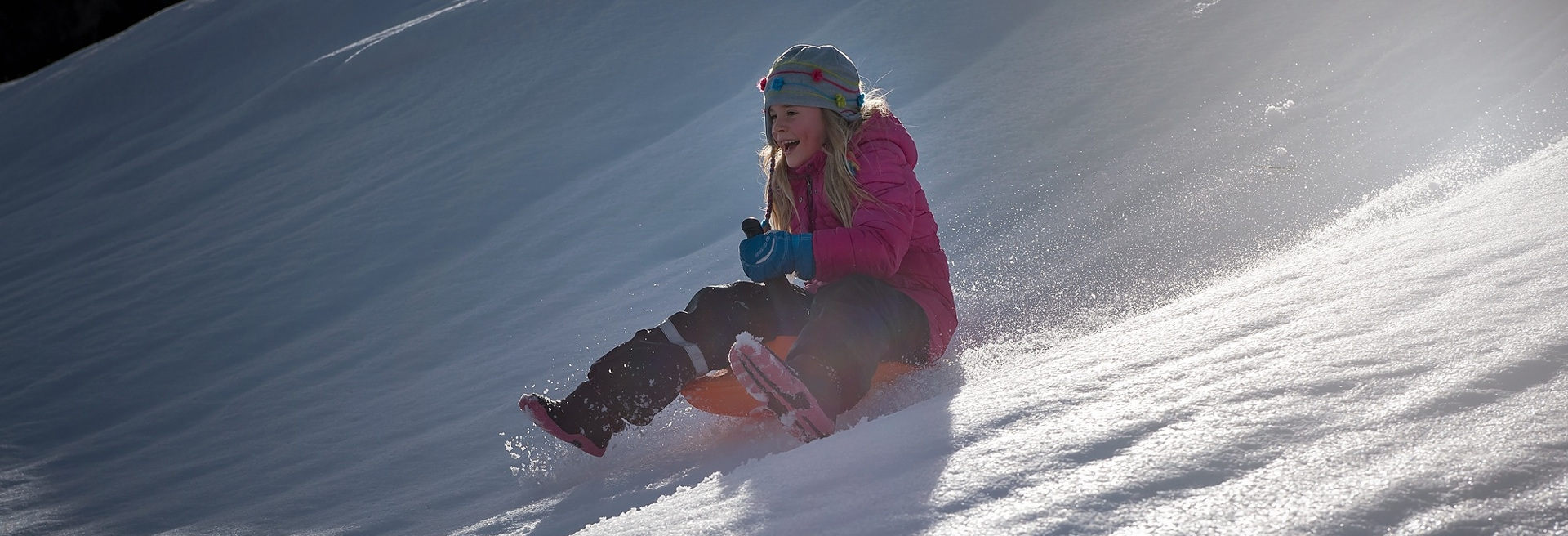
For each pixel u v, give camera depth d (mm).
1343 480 908
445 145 6926
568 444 2443
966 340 2633
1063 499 1002
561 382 3199
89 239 6617
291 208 6355
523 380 3291
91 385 3967
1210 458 1009
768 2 8234
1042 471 1087
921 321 2266
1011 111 5465
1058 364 1684
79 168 9109
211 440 3238
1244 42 5871
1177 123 4852
